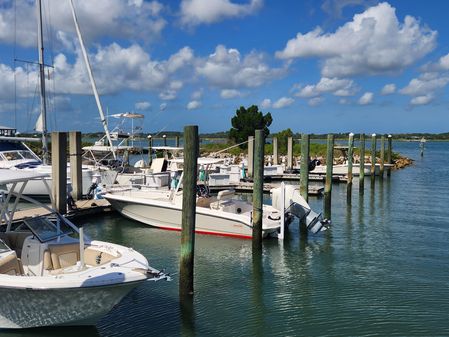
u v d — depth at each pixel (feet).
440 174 139.13
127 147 97.30
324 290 38.93
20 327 29.91
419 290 39.04
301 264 46.01
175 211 57.67
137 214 60.80
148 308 34.53
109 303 28.84
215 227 55.42
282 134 169.07
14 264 30.55
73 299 27.94
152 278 28.35
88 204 67.26
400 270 44.32
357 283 40.75
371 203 83.51
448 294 38.22
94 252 32.96
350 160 84.64
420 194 94.94
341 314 34.22
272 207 58.49
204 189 62.03
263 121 179.63
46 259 31.76
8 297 27.96
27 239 32.58
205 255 48.55
